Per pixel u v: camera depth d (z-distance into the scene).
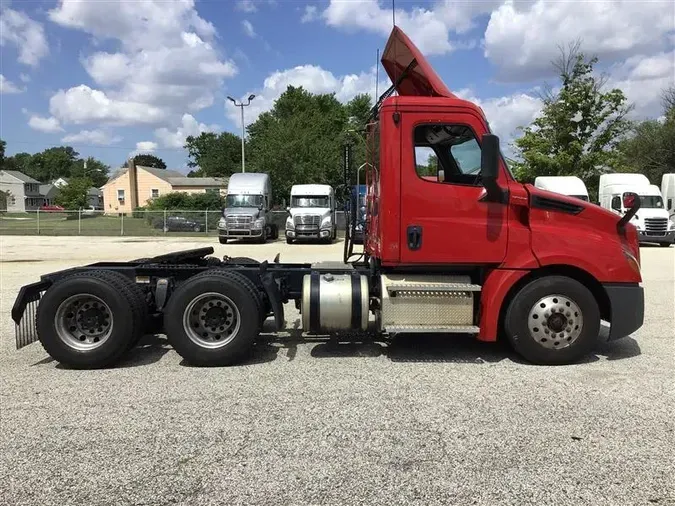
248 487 3.37
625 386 5.22
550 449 3.88
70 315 5.77
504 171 5.94
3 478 3.47
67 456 3.76
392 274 6.10
